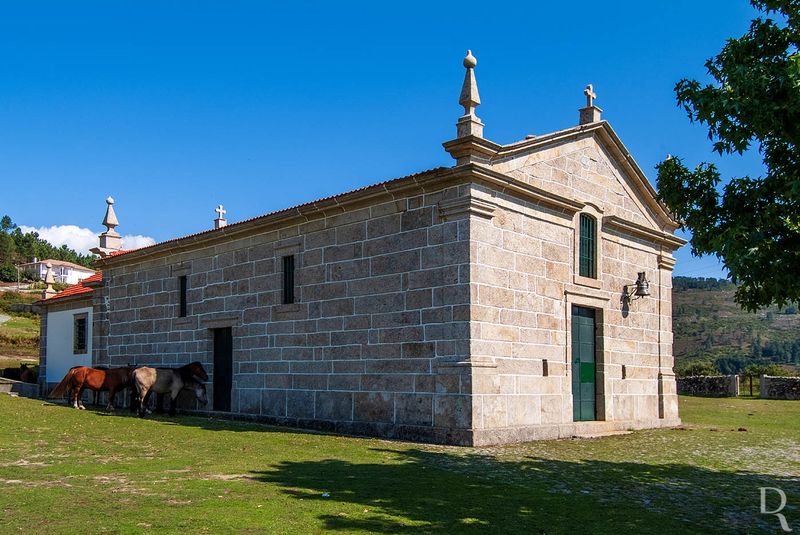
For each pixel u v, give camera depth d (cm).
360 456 1120
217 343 1980
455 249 1359
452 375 1333
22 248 13038
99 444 1229
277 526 647
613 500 827
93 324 2500
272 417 1727
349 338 1559
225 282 1934
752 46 876
